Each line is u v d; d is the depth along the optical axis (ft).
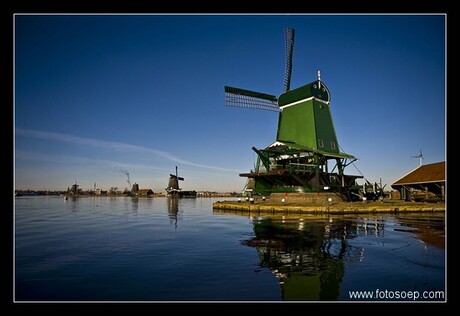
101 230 64.08
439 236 51.65
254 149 127.34
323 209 101.96
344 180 135.85
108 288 27.22
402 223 71.61
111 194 581.53
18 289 27.04
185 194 425.28
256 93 150.10
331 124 138.51
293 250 41.27
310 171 121.29
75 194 610.24
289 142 131.75
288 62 159.94
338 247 42.91
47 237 54.44
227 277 29.99
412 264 33.86
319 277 29.86
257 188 141.38
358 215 96.78
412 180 146.61
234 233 57.57
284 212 107.24
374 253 39.06
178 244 46.55
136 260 36.65
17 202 249.14
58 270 32.63
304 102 135.33
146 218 93.81
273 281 28.81
